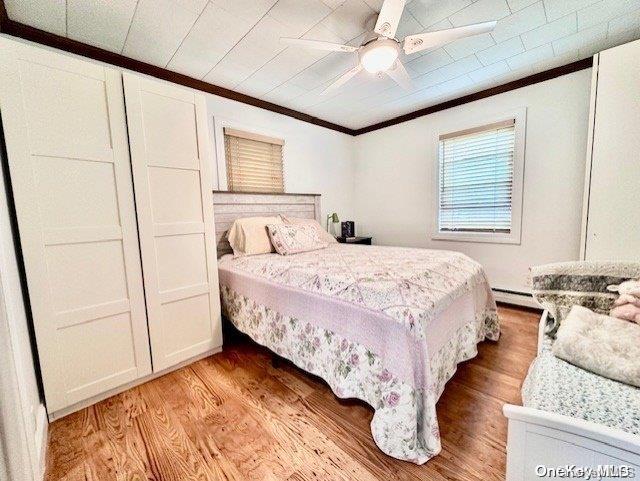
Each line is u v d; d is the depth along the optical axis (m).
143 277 1.71
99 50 2.02
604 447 0.62
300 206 3.46
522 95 2.68
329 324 1.51
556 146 2.54
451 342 1.58
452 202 3.29
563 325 1.14
